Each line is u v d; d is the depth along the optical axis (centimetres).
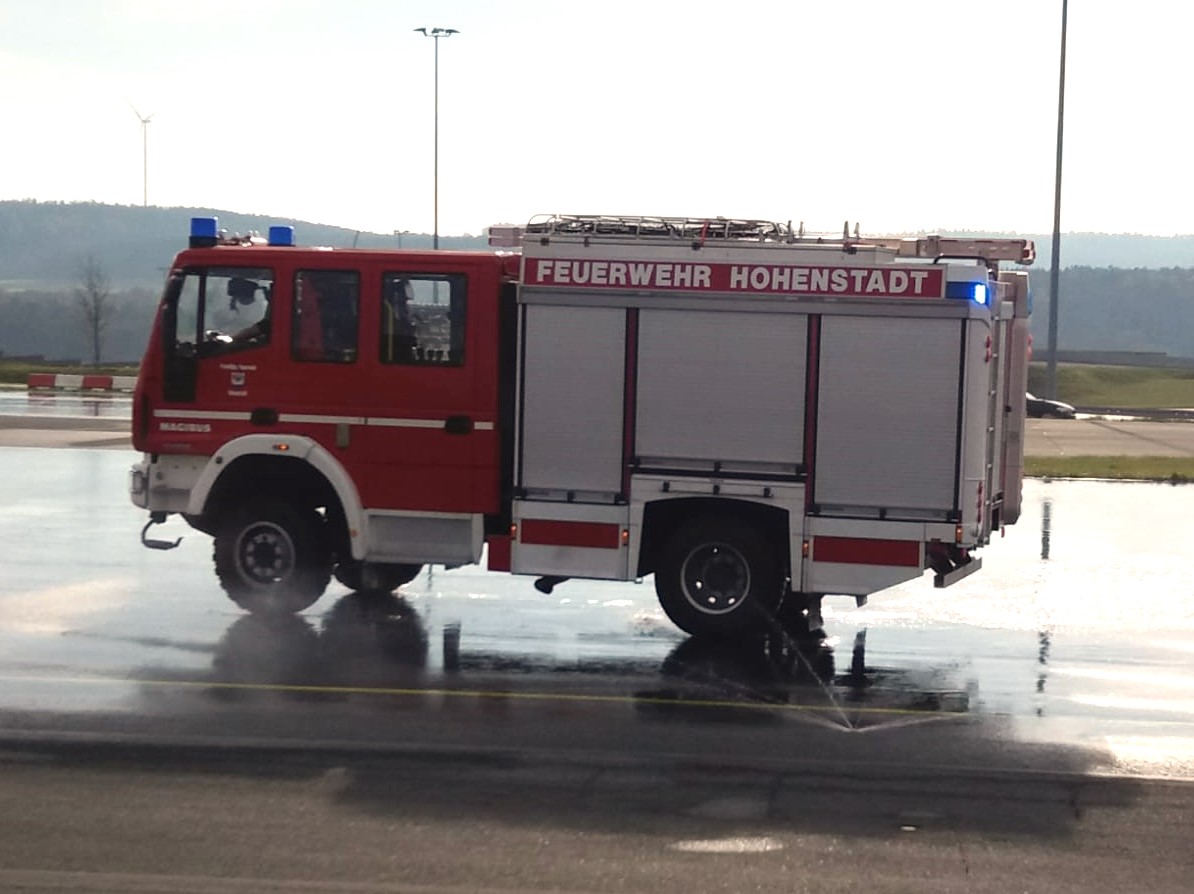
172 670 1026
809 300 1088
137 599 1295
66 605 1263
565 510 1129
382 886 618
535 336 1124
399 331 1167
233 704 930
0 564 1475
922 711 941
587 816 715
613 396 1117
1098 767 814
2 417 3503
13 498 2002
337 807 724
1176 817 726
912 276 1074
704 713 931
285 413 1183
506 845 671
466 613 1262
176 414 1202
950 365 1074
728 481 1106
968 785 777
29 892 608
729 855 662
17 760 798
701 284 1101
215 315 1194
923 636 1192
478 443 1157
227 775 775
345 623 1210
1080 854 670
